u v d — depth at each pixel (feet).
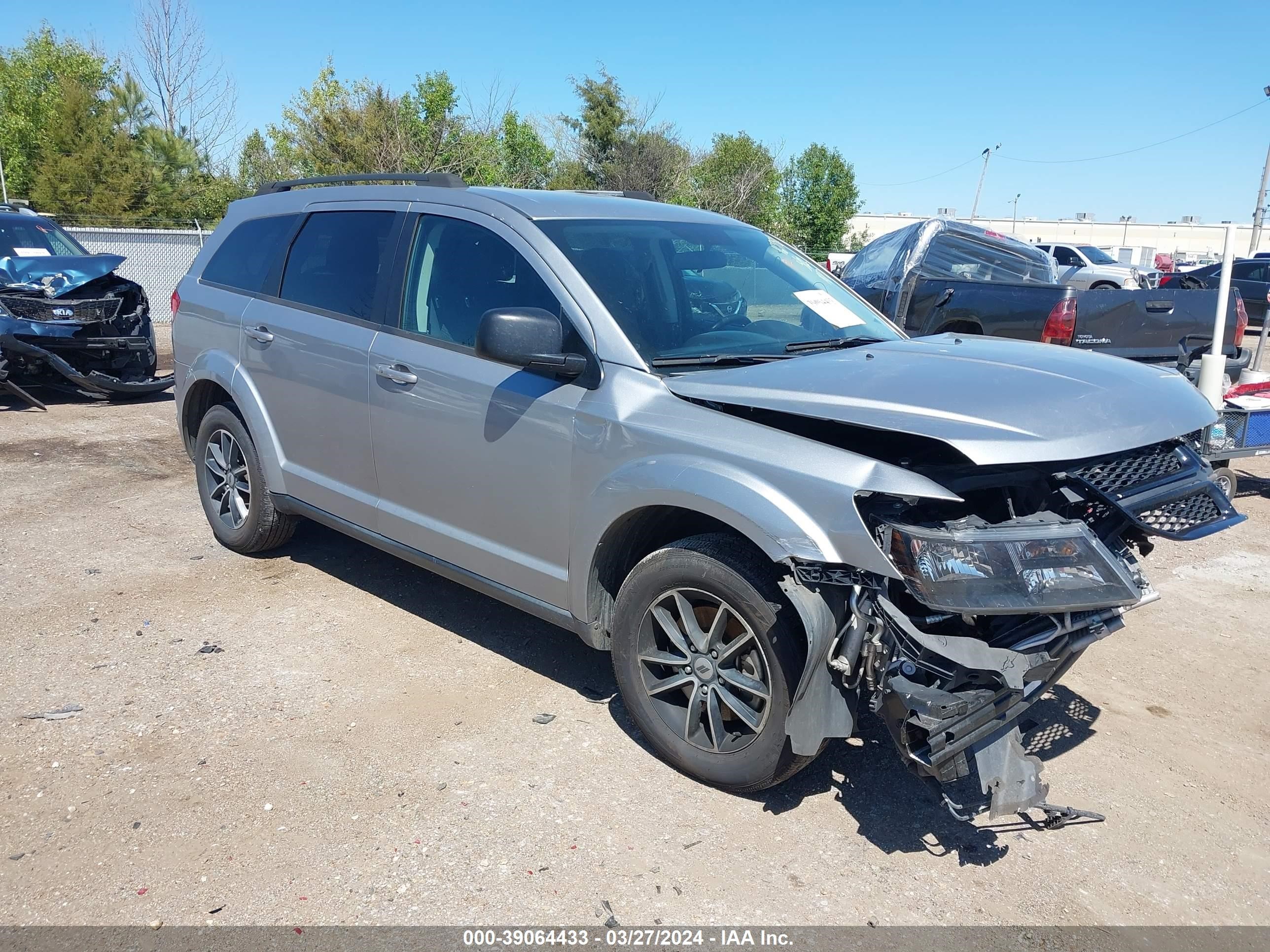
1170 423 9.86
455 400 12.73
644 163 136.77
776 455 9.74
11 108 133.08
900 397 9.58
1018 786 9.16
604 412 11.10
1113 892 9.45
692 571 10.37
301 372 15.19
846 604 9.53
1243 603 16.88
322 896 9.07
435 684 13.20
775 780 10.30
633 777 11.13
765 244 14.70
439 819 10.24
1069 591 8.92
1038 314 26.50
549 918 8.84
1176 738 12.37
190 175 114.11
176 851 9.64
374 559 17.90
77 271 33.68
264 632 14.73
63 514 20.38
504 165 130.62
